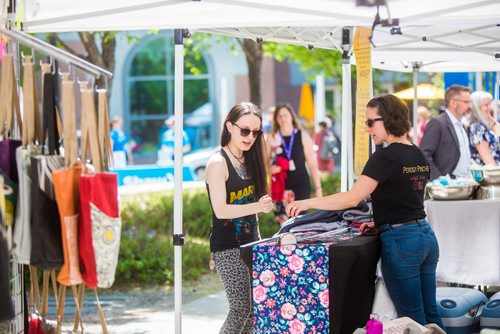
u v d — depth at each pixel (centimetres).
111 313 898
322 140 2225
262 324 525
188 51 1549
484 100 900
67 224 432
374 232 561
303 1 529
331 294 508
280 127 1012
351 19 541
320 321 511
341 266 507
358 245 509
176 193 599
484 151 896
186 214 1361
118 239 435
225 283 551
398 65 1027
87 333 793
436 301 598
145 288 1047
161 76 3139
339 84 1680
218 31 668
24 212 441
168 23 581
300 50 1539
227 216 529
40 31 597
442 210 680
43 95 459
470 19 541
